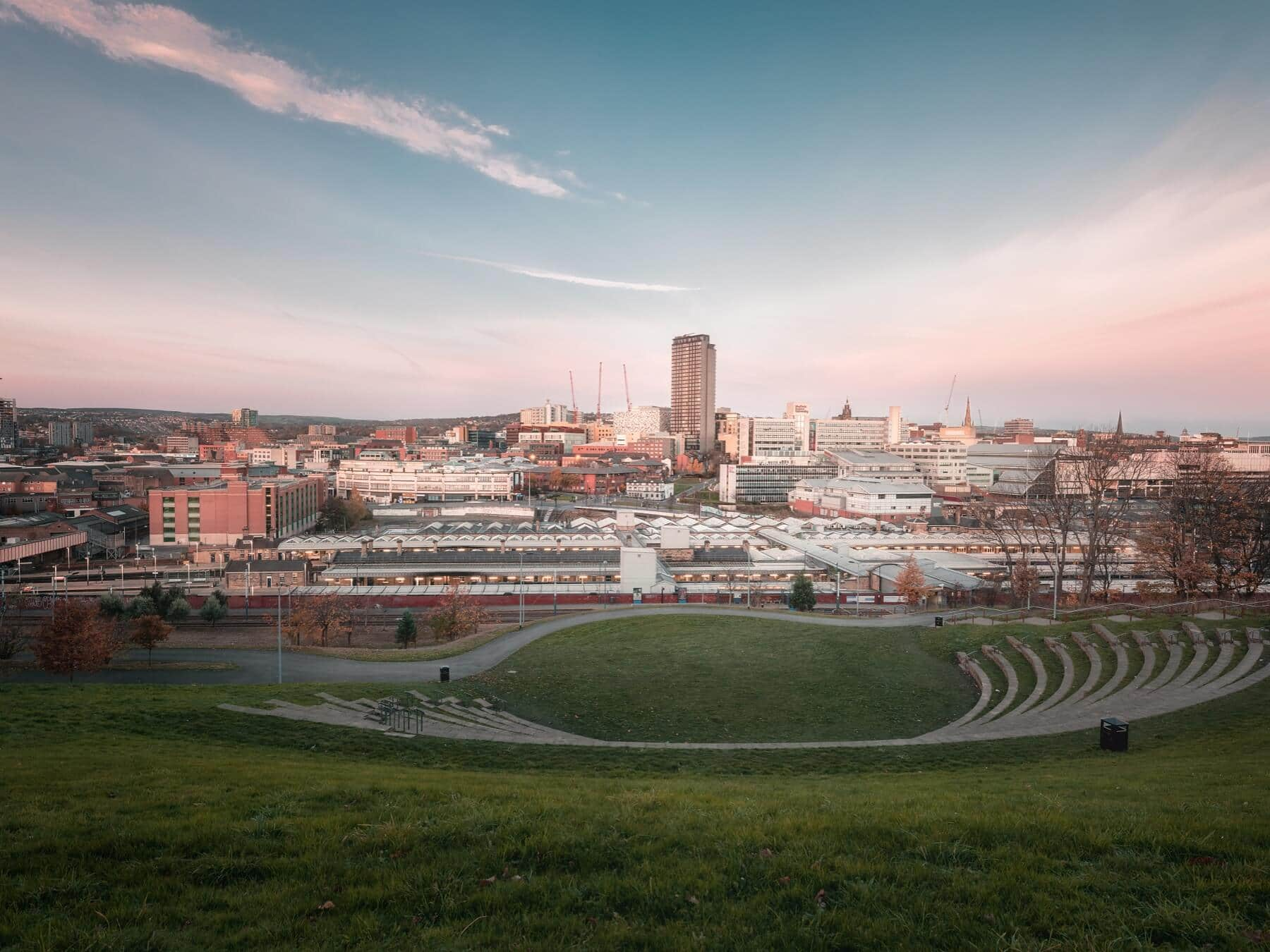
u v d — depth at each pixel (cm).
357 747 3728
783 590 11581
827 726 4831
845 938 1098
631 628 7488
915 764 3641
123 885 1292
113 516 17412
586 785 2553
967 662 5941
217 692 4897
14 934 1105
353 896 1234
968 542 15088
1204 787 2234
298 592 10888
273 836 1537
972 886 1235
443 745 3931
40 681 6875
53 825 1599
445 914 1186
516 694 5569
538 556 12875
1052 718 4312
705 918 1168
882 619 7962
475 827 1564
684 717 5019
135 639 7612
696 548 14225
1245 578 8238
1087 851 1394
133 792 2023
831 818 1648
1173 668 4925
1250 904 1155
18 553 13612
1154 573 10250
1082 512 10631
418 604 10700
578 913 1191
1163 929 1104
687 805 1869
